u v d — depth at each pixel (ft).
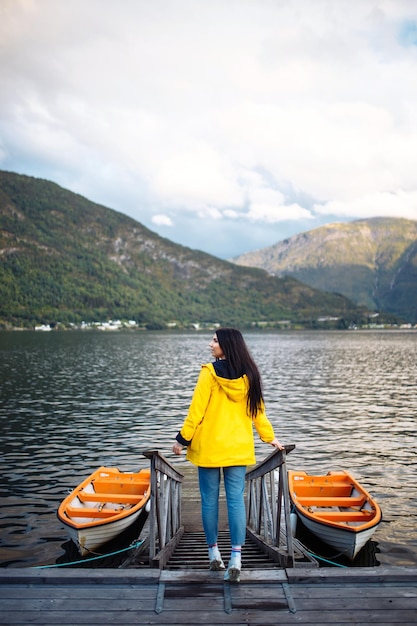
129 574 16.57
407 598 15.42
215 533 17.60
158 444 66.59
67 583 16.34
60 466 55.83
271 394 114.93
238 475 17.52
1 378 140.56
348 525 32.04
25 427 76.23
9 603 15.17
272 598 15.51
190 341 435.94
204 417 17.51
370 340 485.15
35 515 41.32
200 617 14.51
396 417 87.20
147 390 118.11
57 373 155.94
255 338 548.31
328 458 60.59
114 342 394.32
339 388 125.70
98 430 74.64
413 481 51.24
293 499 35.32
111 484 39.06
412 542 36.47
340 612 14.69
